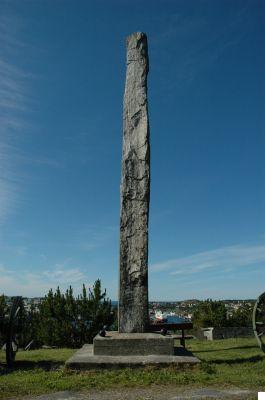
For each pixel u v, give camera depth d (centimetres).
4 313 1233
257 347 1398
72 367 910
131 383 793
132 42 1226
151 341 980
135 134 1164
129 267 1090
